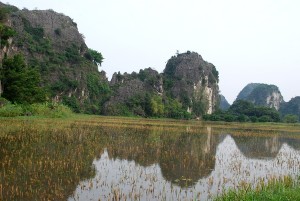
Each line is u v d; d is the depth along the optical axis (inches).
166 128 1662.2
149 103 3747.5
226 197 399.5
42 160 613.9
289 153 959.6
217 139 1261.1
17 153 663.1
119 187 469.4
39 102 1988.2
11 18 3476.9
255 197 393.4
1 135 881.5
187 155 791.7
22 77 1857.8
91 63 4128.9
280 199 377.1
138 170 594.2
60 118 1782.7
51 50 3624.5
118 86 4099.4
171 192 459.8
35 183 462.9
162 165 654.5
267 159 824.3
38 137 888.9
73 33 4212.6
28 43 3385.8
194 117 4480.8
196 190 478.0
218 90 5482.3
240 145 1113.4
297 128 2667.3
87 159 657.6
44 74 3223.4
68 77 3380.9
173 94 4589.1
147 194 442.6
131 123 1893.5
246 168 677.9
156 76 4365.2
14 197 399.2
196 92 4869.6
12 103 1811.0
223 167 673.0
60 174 520.7
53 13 4259.4
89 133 1088.2
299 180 527.8
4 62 1918.1
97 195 425.4
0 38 2052.2
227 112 4790.8
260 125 3065.9
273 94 7406.5
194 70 5019.7
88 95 3614.7
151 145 918.4
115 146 850.8
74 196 417.1
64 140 877.2
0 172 510.3
